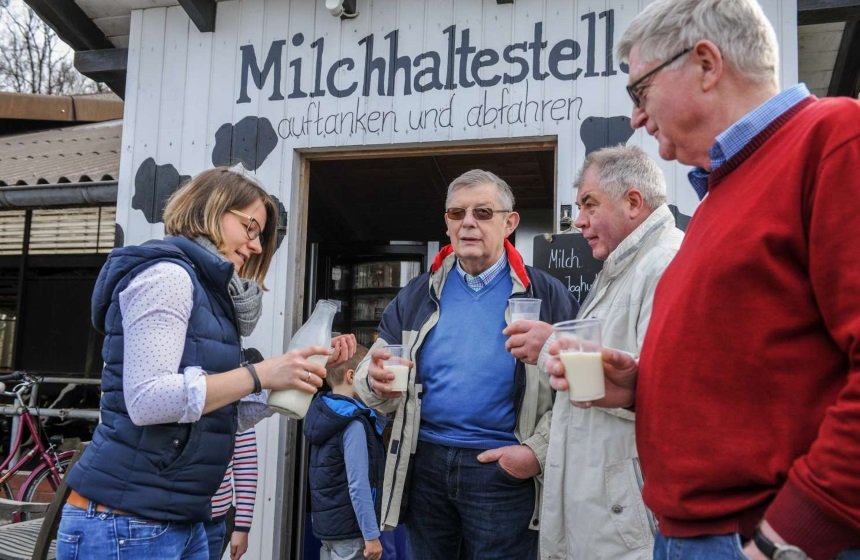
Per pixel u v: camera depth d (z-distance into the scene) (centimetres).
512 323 197
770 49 123
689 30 124
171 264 163
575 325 138
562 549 194
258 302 189
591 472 187
